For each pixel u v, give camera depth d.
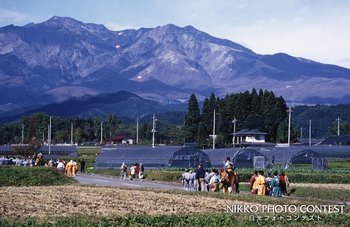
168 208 48.00
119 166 137.38
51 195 59.44
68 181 83.50
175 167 125.81
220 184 68.56
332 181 90.44
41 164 118.75
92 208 47.50
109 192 64.44
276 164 135.88
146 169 117.75
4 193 61.69
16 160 136.00
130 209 47.06
